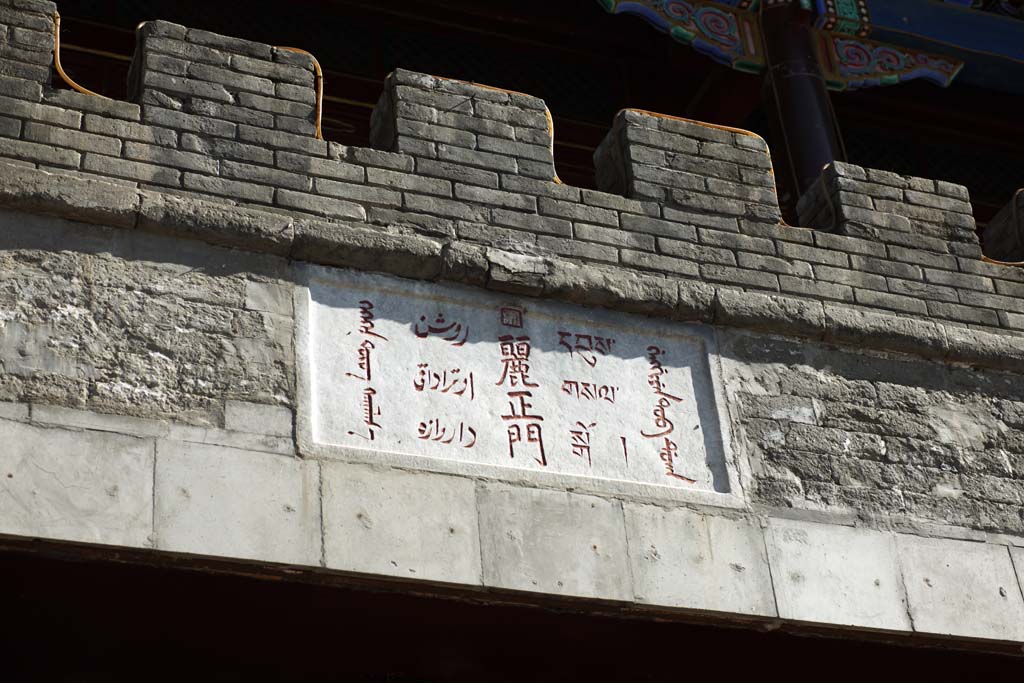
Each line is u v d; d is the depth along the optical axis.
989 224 12.49
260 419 8.91
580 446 9.57
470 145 10.36
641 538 9.37
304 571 8.59
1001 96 19.03
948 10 17.41
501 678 10.09
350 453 8.98
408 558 8.78
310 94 10.09
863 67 16.73
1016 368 11.06
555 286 9.95
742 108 17.27
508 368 9.67
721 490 9.77
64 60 15.20
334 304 9.48
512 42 17.36
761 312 10.41
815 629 9.57
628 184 10.76
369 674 9.99
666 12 15.88
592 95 17.50
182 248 9.29
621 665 10.00
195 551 8.38
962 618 9.88
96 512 8.30
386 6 16.88
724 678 10.26
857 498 10.09
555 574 9.05
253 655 9.59
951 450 10.55
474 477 9.18
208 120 9.75
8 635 9.14
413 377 9.41
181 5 15.95
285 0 16.48
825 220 11.50
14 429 8.38
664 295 10.20
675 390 10.04
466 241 9.96
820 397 10.41
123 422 8.62
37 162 9.20
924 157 18.70
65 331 8.78
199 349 9.01
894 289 11.05
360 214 9.80
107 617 9.03
